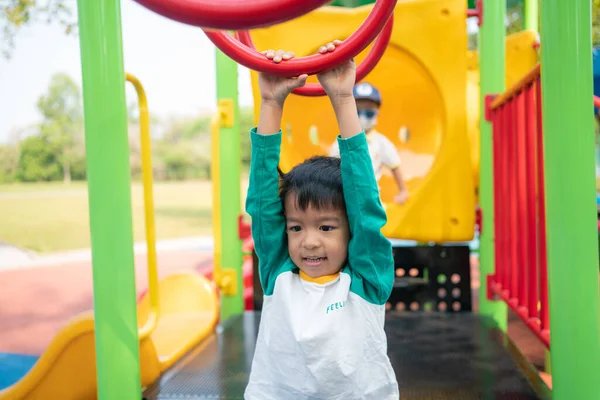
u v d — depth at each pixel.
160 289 3.30
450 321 3.04
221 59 3.40
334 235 1.42
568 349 1.54
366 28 1.22
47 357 2.20
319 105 3.52
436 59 3.19
